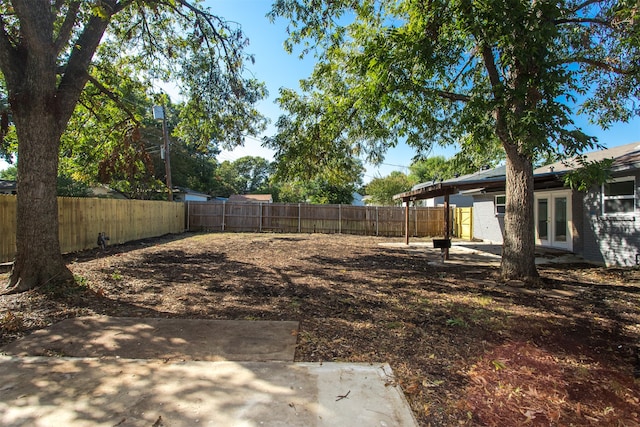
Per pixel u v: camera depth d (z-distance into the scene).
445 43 5.83
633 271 7.60
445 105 7.61
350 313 4.54
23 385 2.58
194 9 7.05
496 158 16.33
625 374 2.97
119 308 4.58
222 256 9.60
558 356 3.31
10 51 4.99
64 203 9.55
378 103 6.20
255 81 8.67
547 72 4.67
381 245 13.43
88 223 10.62
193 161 34.47
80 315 4.25
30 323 3.92
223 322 4.11
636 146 10.38
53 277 5.21
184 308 4.66
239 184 55.19
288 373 2.84
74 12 5.30
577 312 4.68
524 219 6.54
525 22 4.52
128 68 9.06
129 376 2.74
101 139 10.00
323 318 4.32
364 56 5.72
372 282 6.48
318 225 19.88
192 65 8.42
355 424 2.18
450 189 10.08
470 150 7.98
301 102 8.68
